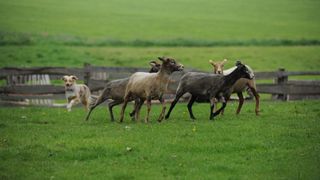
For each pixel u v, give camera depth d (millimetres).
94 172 15523
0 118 23047
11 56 47188
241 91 23203
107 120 22438
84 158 16812
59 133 19672
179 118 22500
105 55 51125
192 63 48625
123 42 58562
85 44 56812
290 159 16547
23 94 27516
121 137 18828
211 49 56688
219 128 20109
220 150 17453
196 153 17203
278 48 57688
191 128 20109
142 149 17469
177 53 53719
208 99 22469
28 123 21891
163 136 18906
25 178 15062
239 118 22328
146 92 21125
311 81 29656
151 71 23375
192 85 21812
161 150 17375
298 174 15211
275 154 17047
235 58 51719
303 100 28594
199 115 23344
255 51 55594
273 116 22922
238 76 21609
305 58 52312
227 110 24719
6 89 27359
